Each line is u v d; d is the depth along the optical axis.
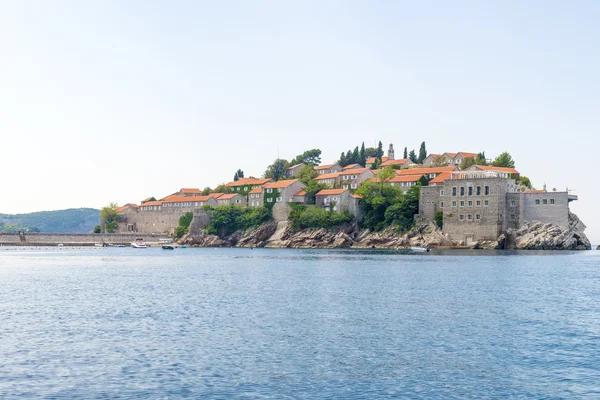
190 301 81.31
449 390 42.03
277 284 103.75
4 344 54.22
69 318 67.50
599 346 53.69
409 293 89.75
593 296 86.50
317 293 89.94
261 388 42.12
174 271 136.38
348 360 49.12
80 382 43.25
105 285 103.50
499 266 144.62
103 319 66.81
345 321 65.31
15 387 42.16
